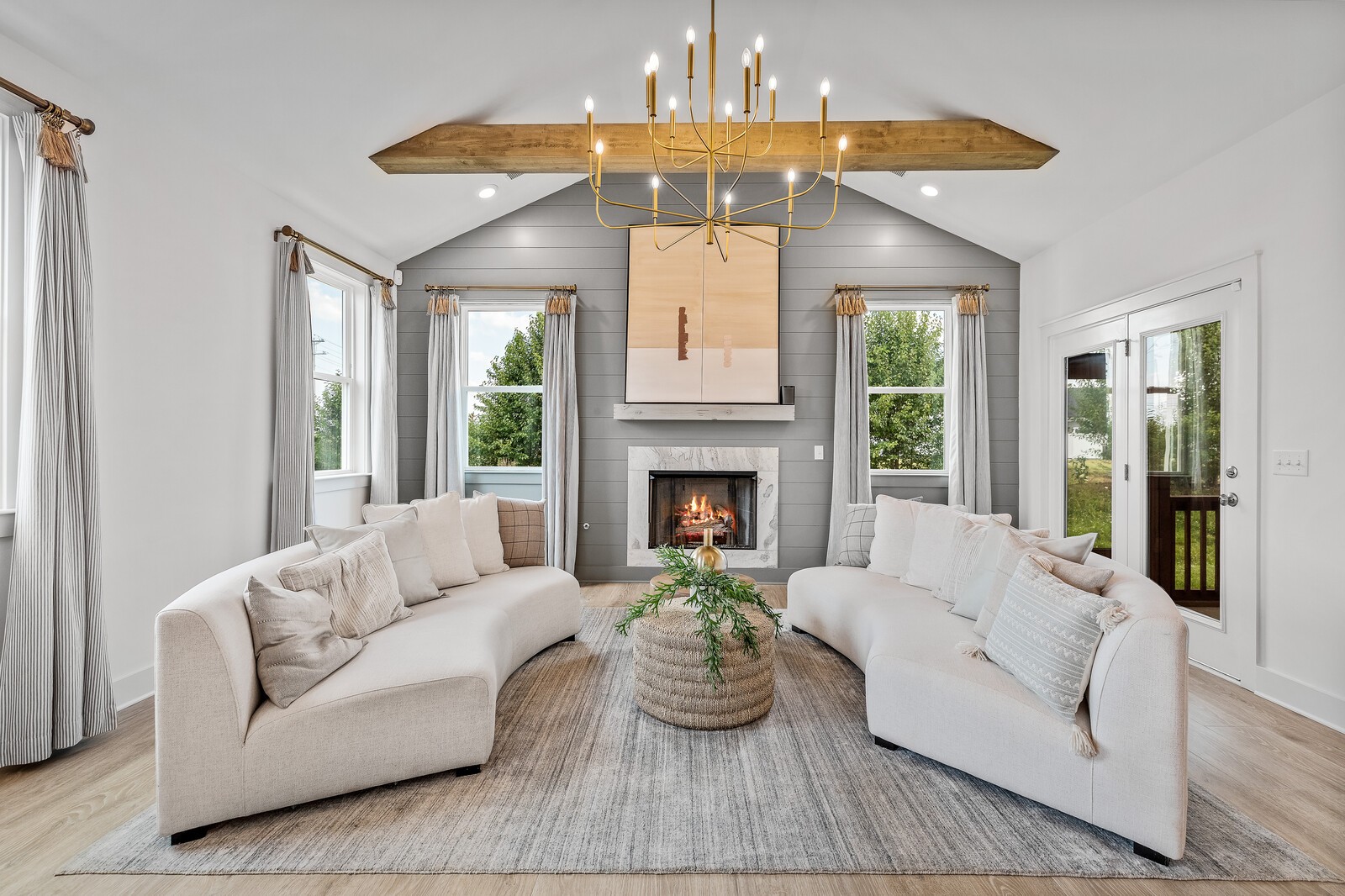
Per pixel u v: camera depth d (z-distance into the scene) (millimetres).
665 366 5262
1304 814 2012
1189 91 3004
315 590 2371
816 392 5336
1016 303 5293
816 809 2018
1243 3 2520
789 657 3436
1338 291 2678
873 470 5441
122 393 2752
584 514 5348
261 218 3639
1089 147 3645
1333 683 2686
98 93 2641
